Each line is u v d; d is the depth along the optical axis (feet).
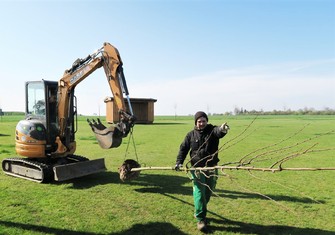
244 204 23.47
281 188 28.14
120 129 27.94
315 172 34.71
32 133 31.14
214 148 18.31
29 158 33.06
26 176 31.37
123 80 28.86
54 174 28.86
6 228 18.38
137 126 116.98
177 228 18.84
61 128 32.07
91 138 70.13
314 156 45.50
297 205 23.30
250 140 66.90
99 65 29.99
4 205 22.59
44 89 31.50
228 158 43.50
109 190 27.02
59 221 19.66
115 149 52.65
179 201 24.03
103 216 20.65
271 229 18.83
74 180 30.71
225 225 19.40
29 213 21.01
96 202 23.61
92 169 31.68
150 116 135.74
